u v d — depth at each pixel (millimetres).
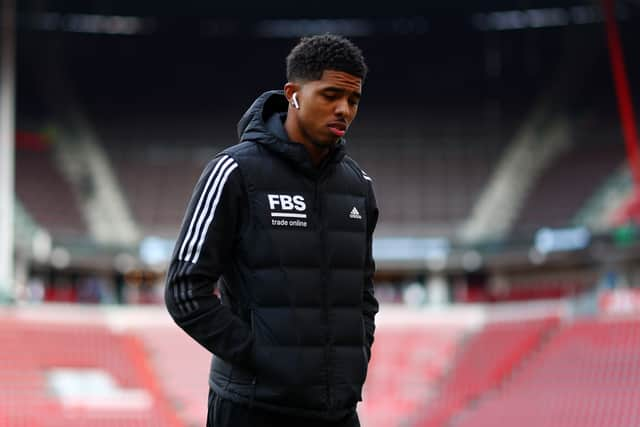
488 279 72938
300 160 5383
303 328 5242
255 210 5336
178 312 5238
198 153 74438
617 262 67500
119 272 71375
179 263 5273
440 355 53969
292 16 77625
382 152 75812
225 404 5355
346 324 5402
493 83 78375
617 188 67438
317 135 5355
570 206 67562
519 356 51062
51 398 45656
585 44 77875
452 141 76000
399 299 64188
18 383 46531
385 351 54781
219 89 78312
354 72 5324
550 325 53156
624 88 64125
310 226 5395
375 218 5965
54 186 69188
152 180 71750
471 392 47969
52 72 76812
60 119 74250
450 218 69688
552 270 70750
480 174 73312
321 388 5238
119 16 76000
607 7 64875
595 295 55125
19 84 74750
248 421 5281
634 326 50156
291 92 5453
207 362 51719
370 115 77875
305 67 5324
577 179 69938
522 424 41969
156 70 78875
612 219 64188
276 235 5309
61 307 55281
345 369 5340
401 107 78062
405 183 73125
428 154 75562
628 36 77062
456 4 75500
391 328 57844
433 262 69125
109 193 69875
